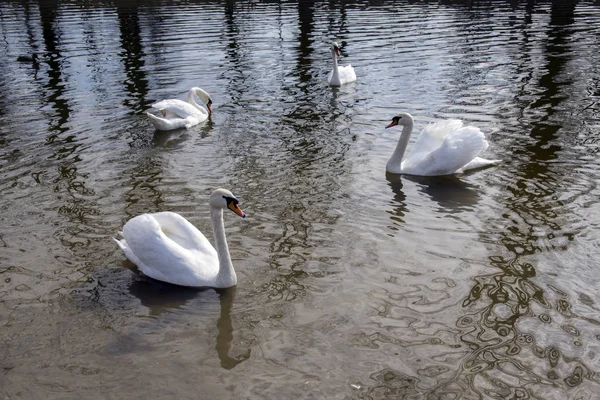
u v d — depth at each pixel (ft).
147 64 71.36
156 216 28.50
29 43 84.33
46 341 22.59
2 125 49.85
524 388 19.86
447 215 32.63
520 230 30.53
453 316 23.63
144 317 24.09
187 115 50.42
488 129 46.83
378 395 19.67
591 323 22.98
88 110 54.19
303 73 67.10
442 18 102.12
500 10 110.22
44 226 31.68
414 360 21.27
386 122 49.52
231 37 86.53
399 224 31.60
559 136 44.83
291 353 21.77
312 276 26.68
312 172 39.09
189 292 25.88
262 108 54.49
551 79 61.46
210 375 20.74
